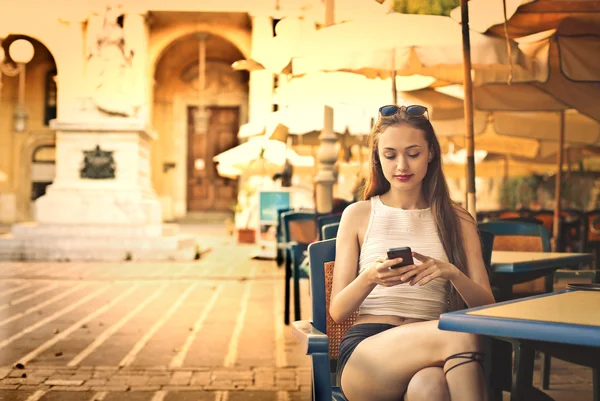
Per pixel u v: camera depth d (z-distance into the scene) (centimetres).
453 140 996
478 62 441
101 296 775
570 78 465
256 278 984
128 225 1414
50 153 2881
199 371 419
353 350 201
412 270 191
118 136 1470
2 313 646
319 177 723
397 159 215
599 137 884
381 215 220
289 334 545
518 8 442
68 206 1413
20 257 1287
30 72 2847
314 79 589
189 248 1335
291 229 606
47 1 1555
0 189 2823
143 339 521
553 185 1775
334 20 528
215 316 636
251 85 2011
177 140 2852
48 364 434
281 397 363
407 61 455
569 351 196
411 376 180
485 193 2016
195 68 2861
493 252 396
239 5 1823
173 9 1750
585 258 373
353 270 218
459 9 464
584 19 450
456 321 152
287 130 813
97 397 360
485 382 171
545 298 186
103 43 1542
